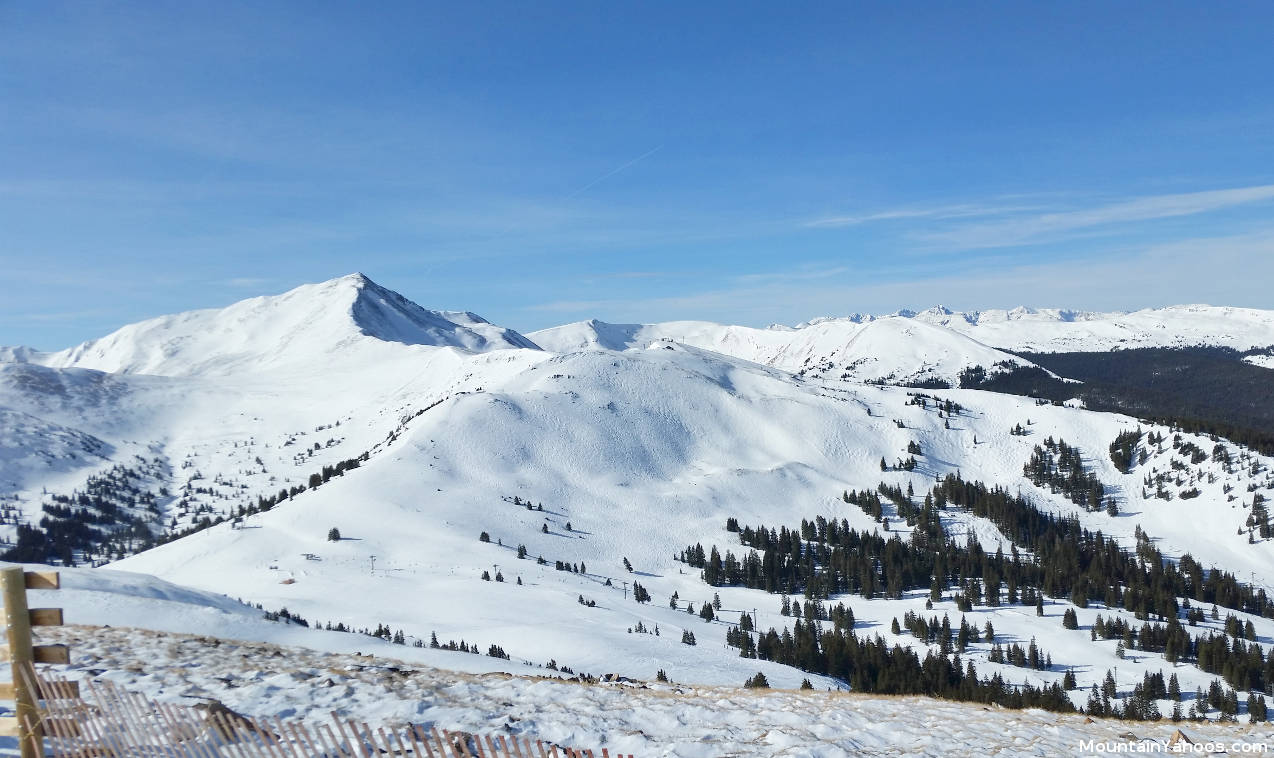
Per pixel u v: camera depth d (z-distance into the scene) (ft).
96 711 45.32
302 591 457.68
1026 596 611.88
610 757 59.52
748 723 72.90
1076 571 649.61
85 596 140.67
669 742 64.13
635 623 411.75
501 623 376.27
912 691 368.68
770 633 430.61
